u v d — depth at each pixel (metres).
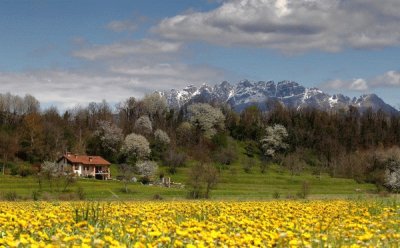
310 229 15.05
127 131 177.88
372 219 19.03
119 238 13.13
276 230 14.53
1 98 182.38
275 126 196.12
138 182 122.69
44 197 64.94
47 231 14.36
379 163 155.00
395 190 107.56
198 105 196.38
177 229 13.02
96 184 105.31
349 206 26.03
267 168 162.75
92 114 195.38
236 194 88.75
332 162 172.12
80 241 12.25
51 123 169.12
